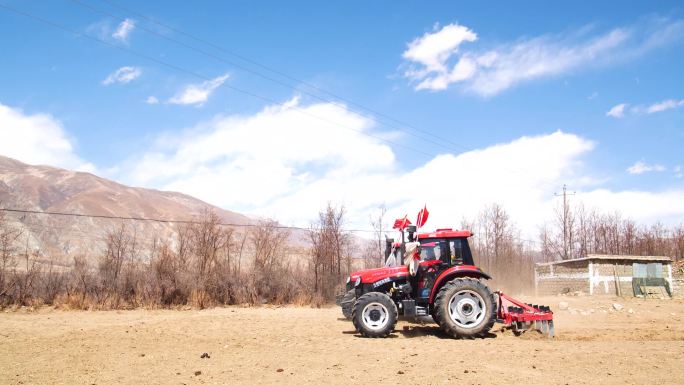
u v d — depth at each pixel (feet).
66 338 34.01
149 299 62.54
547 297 84.89
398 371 22.88
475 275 36.17
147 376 22.40
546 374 22.31
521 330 34.83
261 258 77.66
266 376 22.25
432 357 26.22
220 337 34.45
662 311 57.31
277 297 70.59
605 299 78.59
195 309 61.98
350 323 43.37
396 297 37.37
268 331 37.83
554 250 139.54
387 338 33.83
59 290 63.41
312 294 71.82
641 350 27.86
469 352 27.61
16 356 27.45
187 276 66.18
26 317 50.67
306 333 36.68
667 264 90.99
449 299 33.76
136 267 68.28
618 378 21.54
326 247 82.94
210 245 75.41
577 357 25.86
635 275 91.04
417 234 37.63
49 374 22.97
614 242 131.75
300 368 23.84
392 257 41.88
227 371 23.30
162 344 31.37
